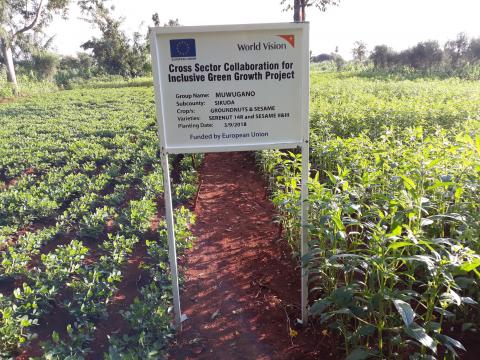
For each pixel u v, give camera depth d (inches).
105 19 1711.4
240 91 140.9
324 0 967.0
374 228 137.7
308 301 168.4
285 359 142.2
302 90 140.6
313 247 158.9
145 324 152.2
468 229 137.3
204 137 144.2
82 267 202.2
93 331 157.2
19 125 608.1
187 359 144.9
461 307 144.0
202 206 294.5
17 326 152.9
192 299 179.5
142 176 346.9
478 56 1485.0
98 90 1219.9
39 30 1489.9
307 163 147.2
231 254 219.9
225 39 136.3
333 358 140.6
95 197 301.6
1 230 242.5
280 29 135.3
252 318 165.3
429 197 169.6
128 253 220.1
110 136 517.7
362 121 394.0
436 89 695.1
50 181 327.6
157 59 136.9
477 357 135.5
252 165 398.0
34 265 212.4
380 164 205.2
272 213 277.4
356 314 124.6
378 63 1659.7
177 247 216.8
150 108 761.6
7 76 1266.0
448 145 206.1
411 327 107.9
